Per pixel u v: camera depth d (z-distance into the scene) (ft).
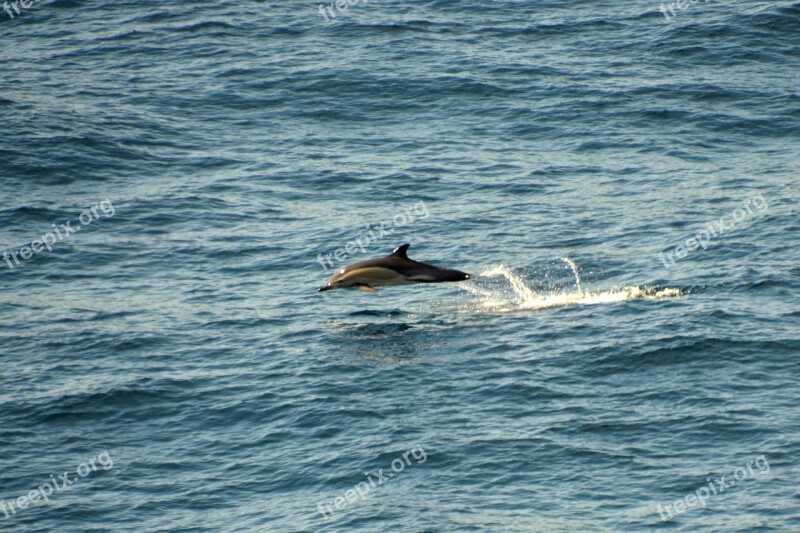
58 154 603.67
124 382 377.30
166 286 464.65
